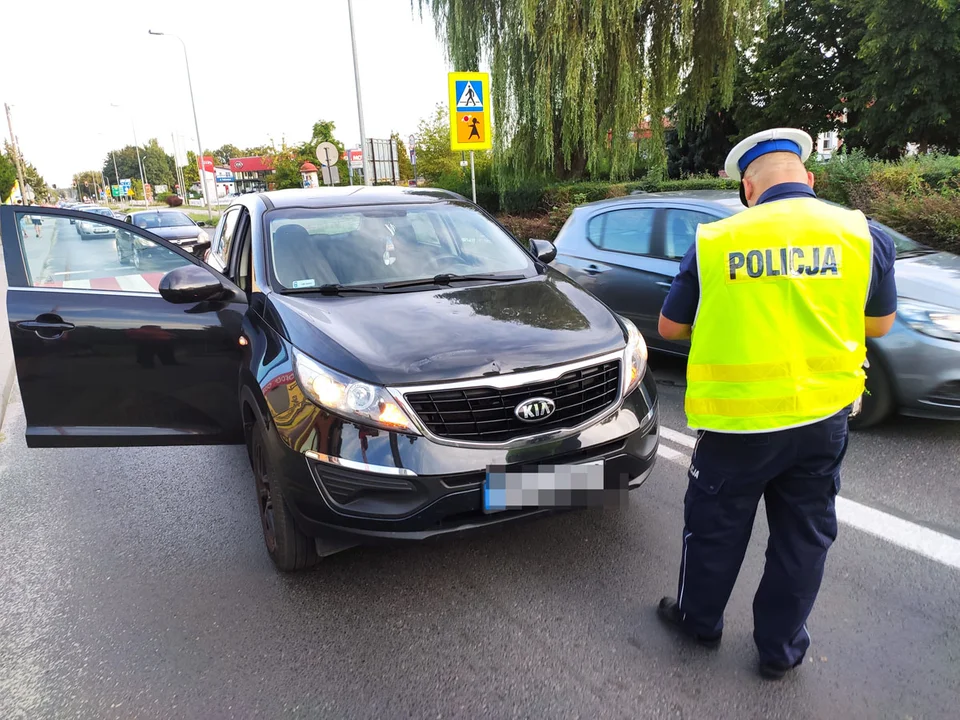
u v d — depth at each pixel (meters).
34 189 77.50
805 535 2.14
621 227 5.81
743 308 1.96
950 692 2.19
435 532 2.50
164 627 2.71
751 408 2.00
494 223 4.19
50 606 2.90
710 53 13.54
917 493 3.47
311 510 2.59
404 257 3.65
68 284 3.36
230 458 4.50
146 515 3.72
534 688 2.28
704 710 2.15
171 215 18.06
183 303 3.24
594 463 2.65
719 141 25.14
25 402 3.32
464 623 2.64
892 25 18.16
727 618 2.60
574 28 12.66
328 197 4.09
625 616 2.63
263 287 3.35
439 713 2.19
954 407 3.83
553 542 3.19
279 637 2.62
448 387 2.49
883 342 3.96
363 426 2.49
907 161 10.21
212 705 2.28
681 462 4.03
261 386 2.81
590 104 13.13
